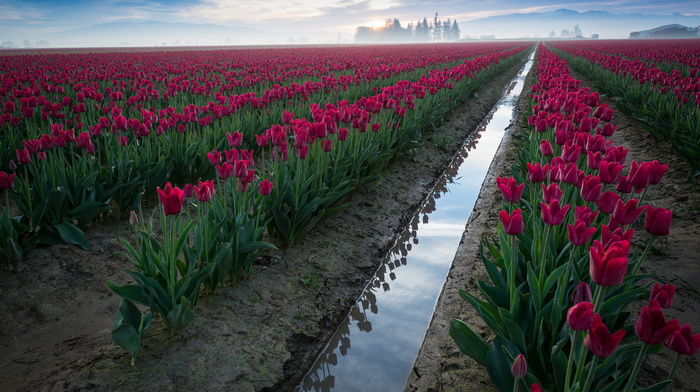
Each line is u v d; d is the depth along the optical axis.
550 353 2.42
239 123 6.96
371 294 4.18
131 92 10.83
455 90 12.82
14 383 2.58
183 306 2.73
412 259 4.87
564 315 2.55
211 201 3.87
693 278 3.67
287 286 3.83
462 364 2.92
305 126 4.39
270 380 2.87
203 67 15.63
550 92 6.94
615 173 2.41
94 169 4.75
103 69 15.21
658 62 20.81
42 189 4.13
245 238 3.58
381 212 5.75
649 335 1.42
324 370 3.20
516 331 2.26
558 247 3.19
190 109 6.06
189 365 2.80
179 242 3.07
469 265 4.35
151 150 5.57
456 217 6.07
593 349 1.42
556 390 2.42
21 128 6.57
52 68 15.86
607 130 4.02
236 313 3.37
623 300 2.39
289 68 16.88
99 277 3.83
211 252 3.38
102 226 4.57
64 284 3.64
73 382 2.57
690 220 4.79
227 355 2.95
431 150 8.68
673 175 6.24
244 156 3.54
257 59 24.81
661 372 2.67
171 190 2.64
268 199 4.19
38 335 3.08
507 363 2.17
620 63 15.73
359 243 4.90
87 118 7.33
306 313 3.58
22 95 7.87
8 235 3.56
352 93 11.10
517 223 2.24
